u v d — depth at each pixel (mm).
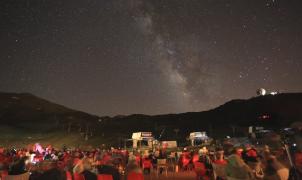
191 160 23000
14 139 84938
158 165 21328
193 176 20188
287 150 9062
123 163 17438
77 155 15633
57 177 6355
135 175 8617
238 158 7902
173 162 27547
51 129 101125
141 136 52250
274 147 10383
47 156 26578
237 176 7773
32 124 109125
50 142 81125
